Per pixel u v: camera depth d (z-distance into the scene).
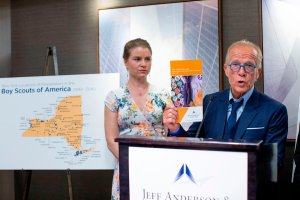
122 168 0.86
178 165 0.81
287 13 2.39
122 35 2.84
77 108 2.40
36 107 2.47
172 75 1.32
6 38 3.21
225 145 0.76
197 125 1.47
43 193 3.20
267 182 0.80
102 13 2.90
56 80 2.45
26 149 2.47
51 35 3.11
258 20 2.51
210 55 2.61
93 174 3.05
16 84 2.51
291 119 2.39
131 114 1.96
